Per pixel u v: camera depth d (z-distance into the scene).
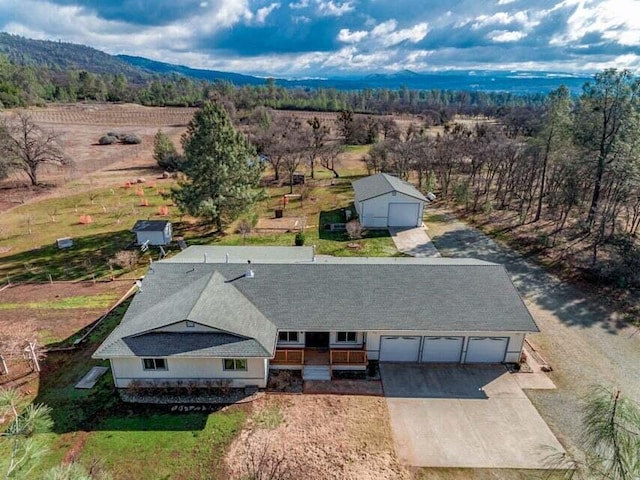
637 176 30.97
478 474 14.30
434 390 18.22
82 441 15.39
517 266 29.39
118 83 176.62
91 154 73.19
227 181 34.81
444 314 19.36
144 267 30.48
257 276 21.28
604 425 7.15
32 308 24.73
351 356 19.23
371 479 14.09
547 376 19.02
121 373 17.84
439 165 54.16
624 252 29.11
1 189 51.44
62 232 37.38
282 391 18.08
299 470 14.37
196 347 17.22
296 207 44.72
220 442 15.46
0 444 8.09
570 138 37.38
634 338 21.47
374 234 36.53
